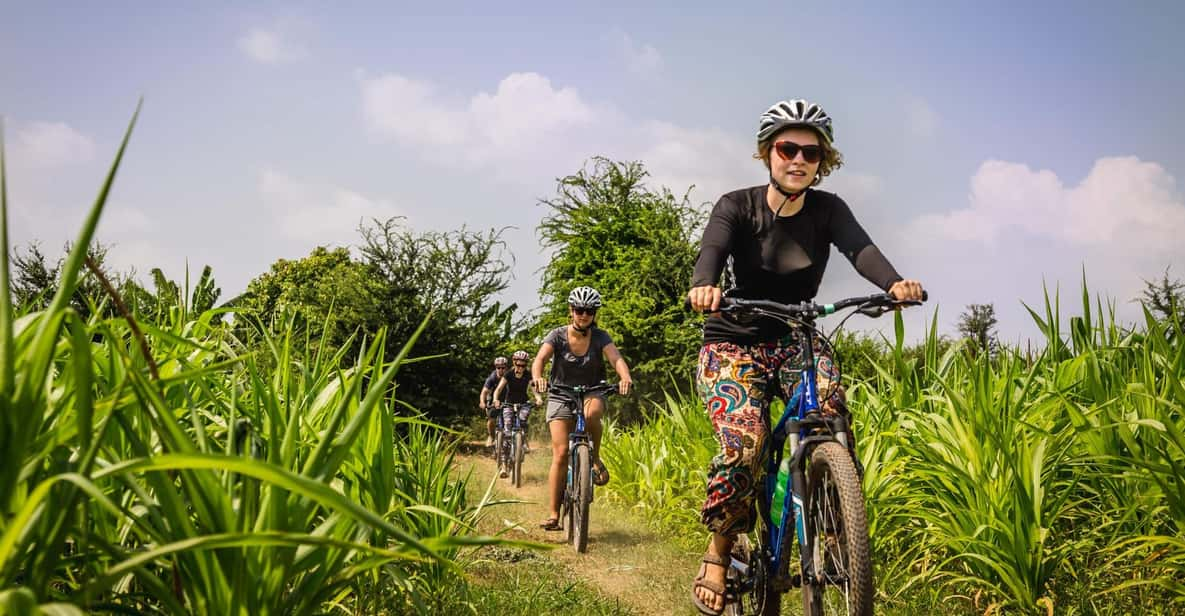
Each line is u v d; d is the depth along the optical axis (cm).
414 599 308
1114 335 494
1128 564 390
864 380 619
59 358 243
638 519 762
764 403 329
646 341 2061
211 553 193
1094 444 416
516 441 1154
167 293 358
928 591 426
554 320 2383
